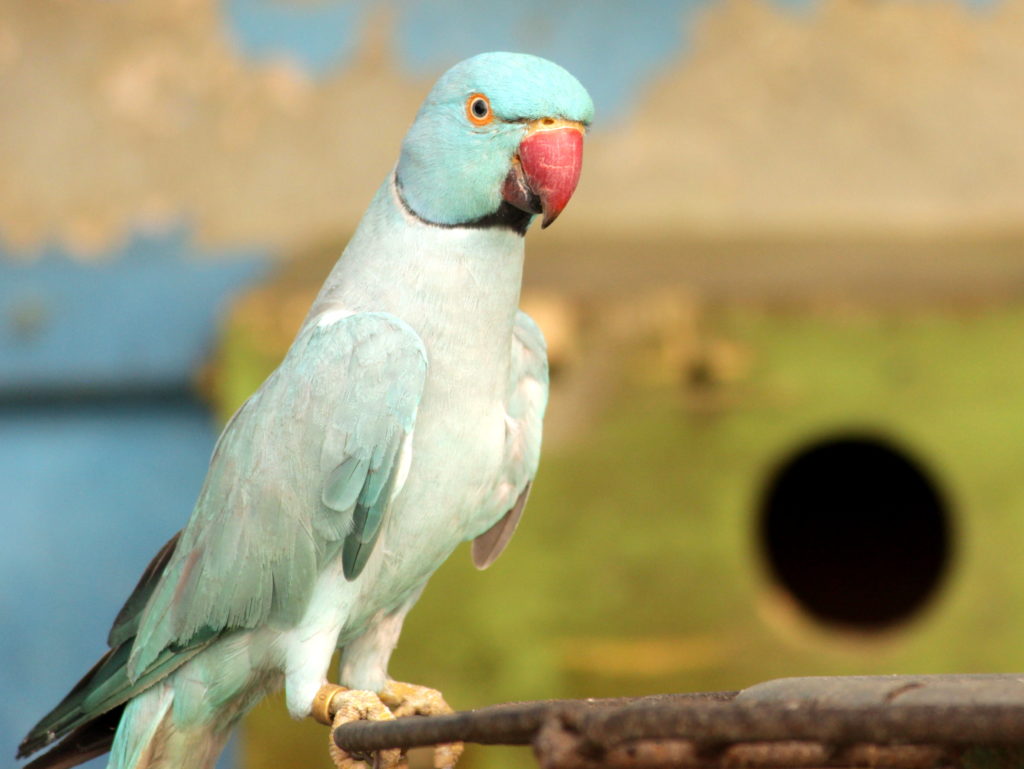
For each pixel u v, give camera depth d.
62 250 7.97
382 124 8.02
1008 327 5.59
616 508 5.67
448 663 5.70
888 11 7.82
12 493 7.95
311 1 8.07
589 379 5.65
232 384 5.76
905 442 5.66
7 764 7.82
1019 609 5.65
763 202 7.76
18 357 7.84
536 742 2.21
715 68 7.85
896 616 9.05
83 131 8.07
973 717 2.03
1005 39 7.77
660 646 5.67
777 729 2.11
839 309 5.62
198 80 8.08
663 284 5.80
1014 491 5.63
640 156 7.81
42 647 7.89
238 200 8.00
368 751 3.33
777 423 5.64
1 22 8.12
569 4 7.92
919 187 7.73
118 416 8.02
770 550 9.50
